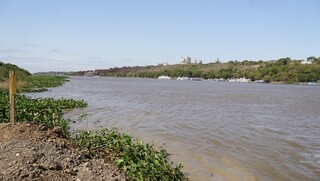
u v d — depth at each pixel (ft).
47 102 80.12
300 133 57.72
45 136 33.58
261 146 45.88
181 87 274.16
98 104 97.86
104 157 34.40
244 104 118.21
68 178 24.94
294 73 529.45
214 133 54.24
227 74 626.64
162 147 43.24
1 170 24.27
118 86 255.50
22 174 23.67
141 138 48.29
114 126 57.77
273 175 33.37
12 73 33.96
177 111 84.94
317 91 277.23
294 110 101.86
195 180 31.14
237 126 62.80
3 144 29.50
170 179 30.14
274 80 551.18
